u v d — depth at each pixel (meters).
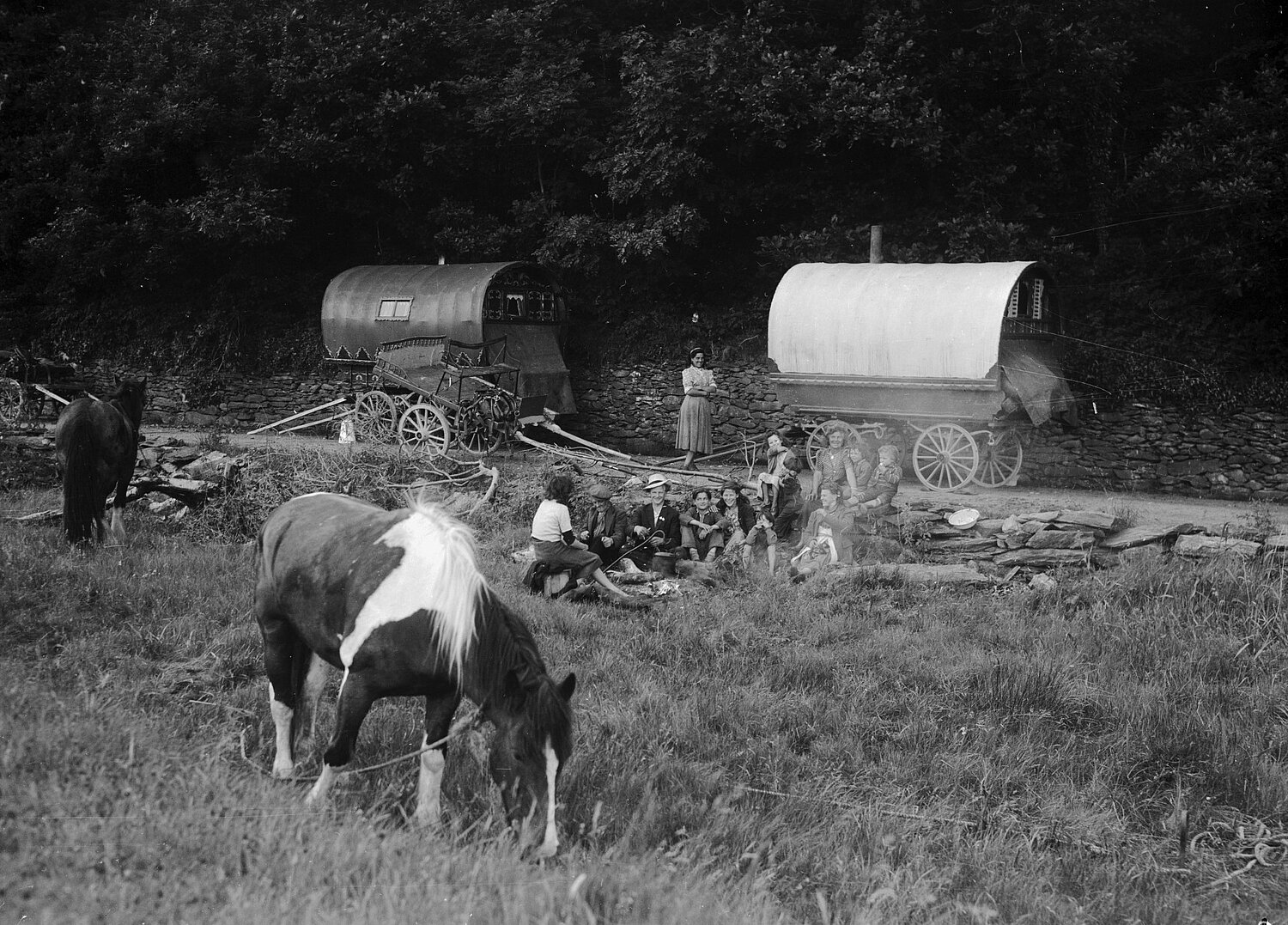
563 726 5.24
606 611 10.93
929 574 12.13
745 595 11.67
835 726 8.42
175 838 4.43
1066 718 8.95
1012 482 17.03
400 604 5.58
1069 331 20.16
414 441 18.50
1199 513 14.77
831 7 21.64
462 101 24.14
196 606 9.52
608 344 22.95
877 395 16.73
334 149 22.89
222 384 24.31
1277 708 9.12
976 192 20.52
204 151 24.31
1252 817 7.70
